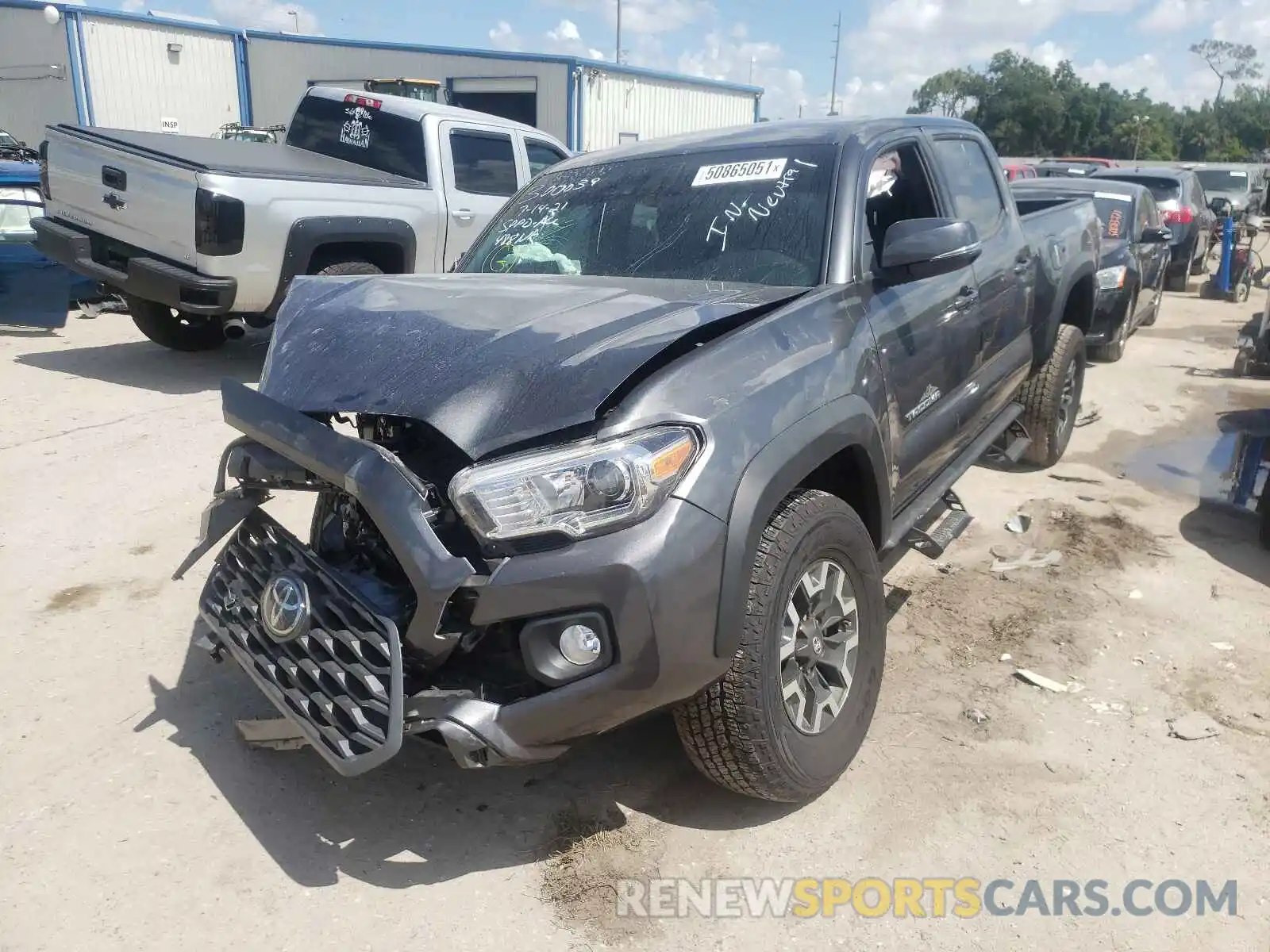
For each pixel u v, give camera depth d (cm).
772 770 268
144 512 497
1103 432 698
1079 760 315
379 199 752
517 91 2478
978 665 373
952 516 399
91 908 253
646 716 251
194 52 2539
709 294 306
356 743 244
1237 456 629
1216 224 1778
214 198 654
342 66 2603
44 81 2373
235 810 290
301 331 303
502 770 311
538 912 254
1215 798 296
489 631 247
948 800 296
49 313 944
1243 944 244
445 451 266
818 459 272
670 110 2752
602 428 237
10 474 540
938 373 376
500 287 322
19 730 325
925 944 245
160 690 350
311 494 518
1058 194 944
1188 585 441
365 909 254
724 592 243
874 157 365
